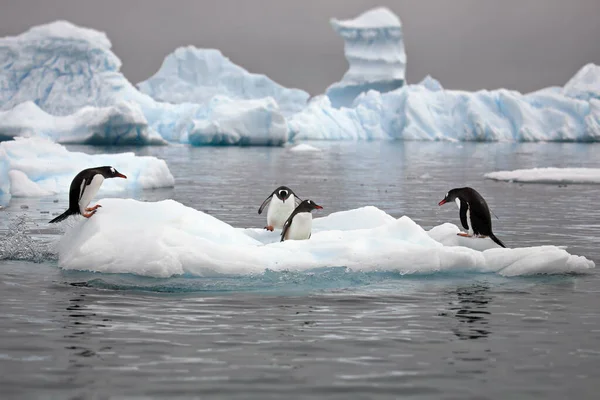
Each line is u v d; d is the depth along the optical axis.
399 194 27.80
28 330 7.87
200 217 12.49
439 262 11.33
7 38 96.50
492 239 12.73
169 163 48.62
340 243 11.70
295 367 6.71
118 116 73.56
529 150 79.06
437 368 6.72
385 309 9.03
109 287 10.04
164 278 10.53
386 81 138.12
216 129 79.25
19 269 11.26
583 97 113.69
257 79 131.50
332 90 140.88
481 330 8.10
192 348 7.27
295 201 14.27
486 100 110.38
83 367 6.64
